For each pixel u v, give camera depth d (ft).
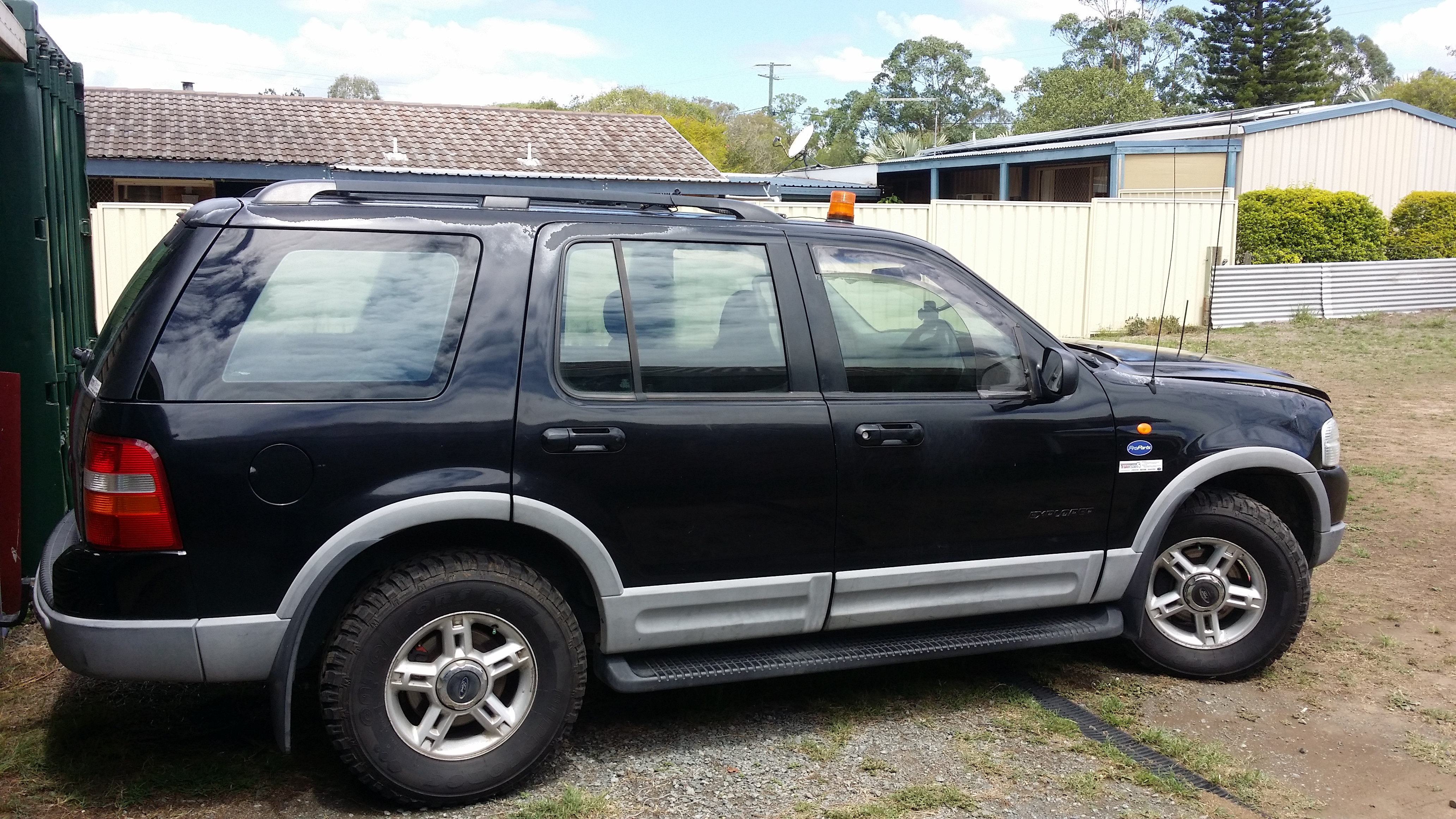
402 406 10.64
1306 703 14.16
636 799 11.23
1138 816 11.16
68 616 10.14
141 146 59.57
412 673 10.70
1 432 14.08
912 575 12.72
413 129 70.49
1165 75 211.20
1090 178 85.30
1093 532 13.64
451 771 10.84
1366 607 17.79
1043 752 12.53
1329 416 15.03
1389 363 45.65
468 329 11.02
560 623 11.19
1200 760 12.32
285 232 10.77
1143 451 13.71
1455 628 16.89
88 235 20.67
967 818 11.00
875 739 12.76
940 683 14.47
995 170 94.58
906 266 13.20
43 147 16.10
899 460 12.49
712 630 12.03
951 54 273.33
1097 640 14.76
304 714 13.00
